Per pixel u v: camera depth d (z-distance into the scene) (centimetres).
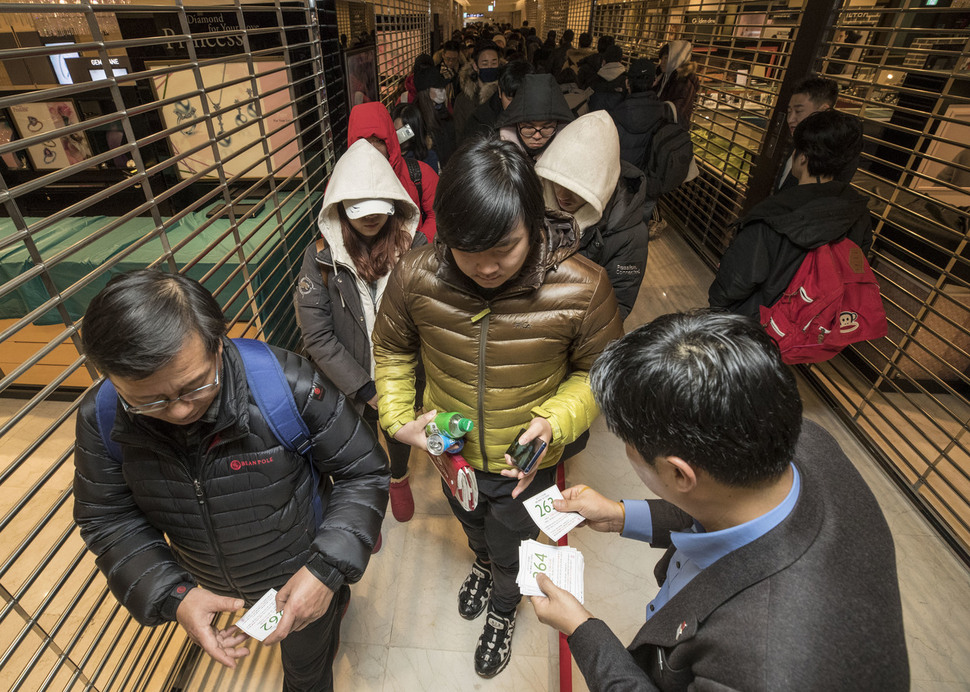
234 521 101
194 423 87
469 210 85
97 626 173
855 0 307
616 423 65
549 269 110
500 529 143
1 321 234
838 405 280
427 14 778
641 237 184
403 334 133
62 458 95
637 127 301
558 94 217
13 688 92
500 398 123
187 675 162
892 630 56
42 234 214
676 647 69
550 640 176
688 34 555
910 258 278
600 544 206
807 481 68
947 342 214
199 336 73
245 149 160
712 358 57
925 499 223
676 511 110
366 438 112
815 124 208
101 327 67
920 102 277
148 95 207
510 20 2505
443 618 182
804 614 56
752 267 219
